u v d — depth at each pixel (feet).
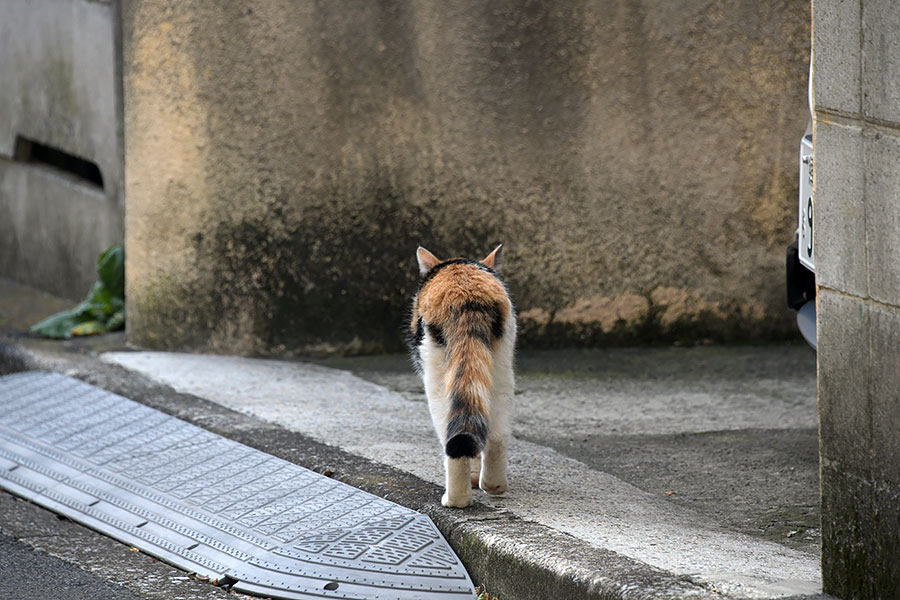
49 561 41.32
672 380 61.00
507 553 36.22
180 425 52.75
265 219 64.23
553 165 63.98
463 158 63.72
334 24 62.08
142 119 64.59
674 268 65.57
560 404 56.85
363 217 64.08
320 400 56.70
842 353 30.86
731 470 47.01
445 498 40.47
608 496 42.78
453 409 38.01
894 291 28.89
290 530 41.34
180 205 64.95
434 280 41.16
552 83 63.05
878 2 28.66
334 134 63.21
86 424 53.72
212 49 62.64
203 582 39.47
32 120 82.53
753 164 64.39
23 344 67.46
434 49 62.59
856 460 30.63
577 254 65.00
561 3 62.18
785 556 36.81
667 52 62.90
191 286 65.77
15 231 86.94
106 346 67.56
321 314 65.10
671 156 64.08
